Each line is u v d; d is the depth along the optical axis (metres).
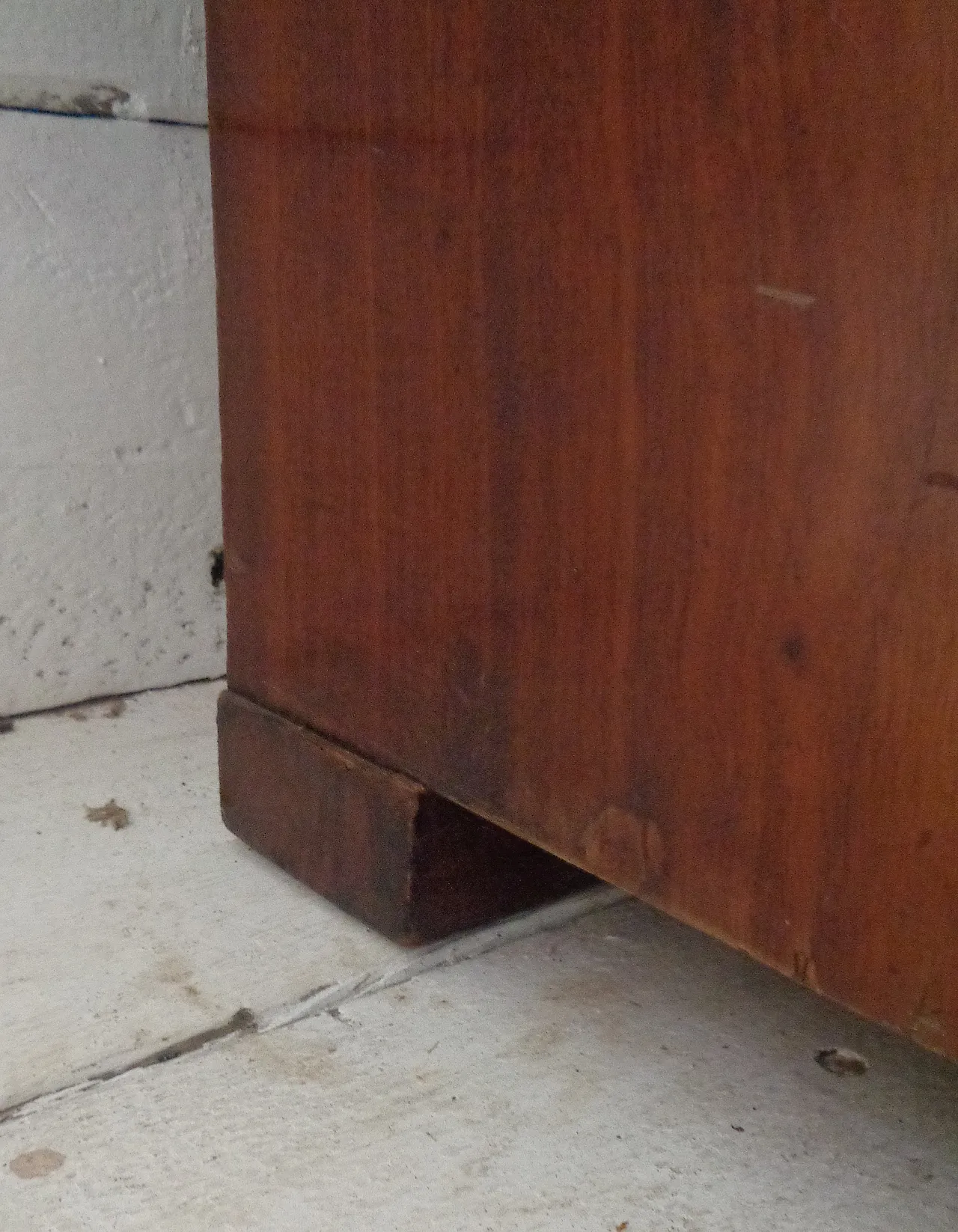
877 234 0.34
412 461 0.53
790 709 0.39
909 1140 0.47
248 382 0.63
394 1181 0.44
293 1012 0.54
